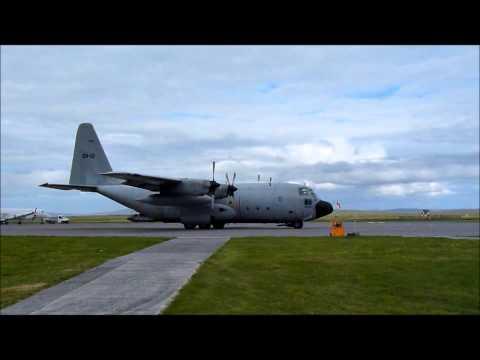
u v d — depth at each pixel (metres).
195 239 27.05
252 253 19.31
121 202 41.84
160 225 56.72
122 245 23.84
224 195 40.09
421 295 11.49
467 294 11.64
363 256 18.44
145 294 10.98
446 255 18.84
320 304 10.33
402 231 36.47
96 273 14.20
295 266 15.69
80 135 42.91
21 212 87.69
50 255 20.05
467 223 56.69
